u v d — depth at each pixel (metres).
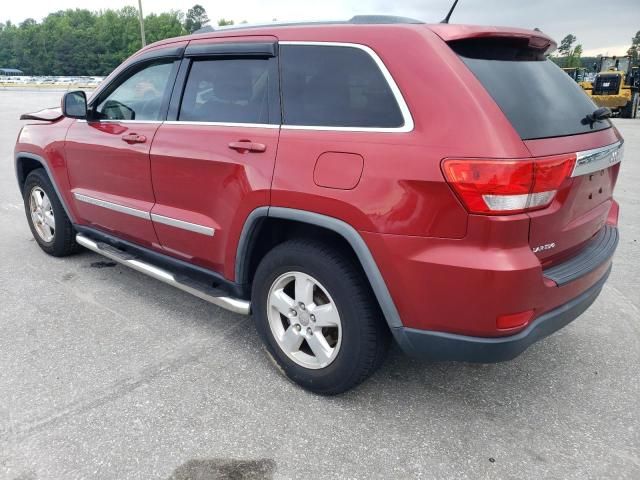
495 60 2.52
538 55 2.83
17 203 7.02
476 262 2.20
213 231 3.12
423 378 3.09
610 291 4.36
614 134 2.91
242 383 3.00
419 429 2.65
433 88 2.33
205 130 3.13
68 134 4.19
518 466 2.42
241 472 2.34
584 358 3.34
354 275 2.60
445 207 2.23
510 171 2.13
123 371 3.09
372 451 2.49
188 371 3.10
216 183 3.04
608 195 2.96
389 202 2.34
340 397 2.89
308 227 2.82
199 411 2.74
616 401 2.91
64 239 4.73
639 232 5.96
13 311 3.81
